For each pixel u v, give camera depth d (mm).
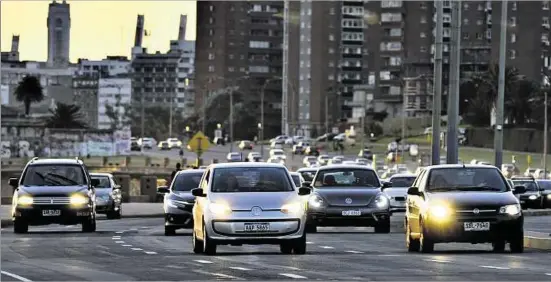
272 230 57031
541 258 54812
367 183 86375
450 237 58375
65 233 85500
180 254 59031
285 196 58000
